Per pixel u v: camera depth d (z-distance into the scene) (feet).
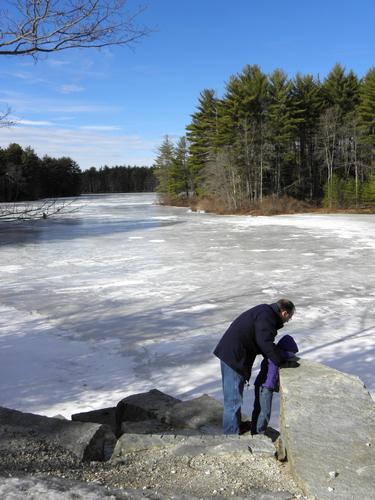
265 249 75.41
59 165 328.70
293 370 13.16
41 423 12.30
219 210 177.88
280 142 184.34
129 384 24.84
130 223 135.64
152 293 46.47
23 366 27.71
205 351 30.01
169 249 78.07
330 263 61.41
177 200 257.34
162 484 9.37
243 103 182.80
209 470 9.93
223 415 14.94
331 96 204.33
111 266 62.59
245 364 14.82
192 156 237.66
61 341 32.53
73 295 46.11
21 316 39.09
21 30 15.29
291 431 10.00
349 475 8.58
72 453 10.93
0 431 11.82
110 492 8.50
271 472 9.73
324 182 203.10
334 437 9.80
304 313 38.17
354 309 39.22
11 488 8.45
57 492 8.30
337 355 28.25
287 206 166.91
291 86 191.21
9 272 59.16
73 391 23.94
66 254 74.38
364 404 11.12
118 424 17.17
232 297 44.27
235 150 182.19
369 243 80.28
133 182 569.64
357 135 176.55
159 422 15.33
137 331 34.60
